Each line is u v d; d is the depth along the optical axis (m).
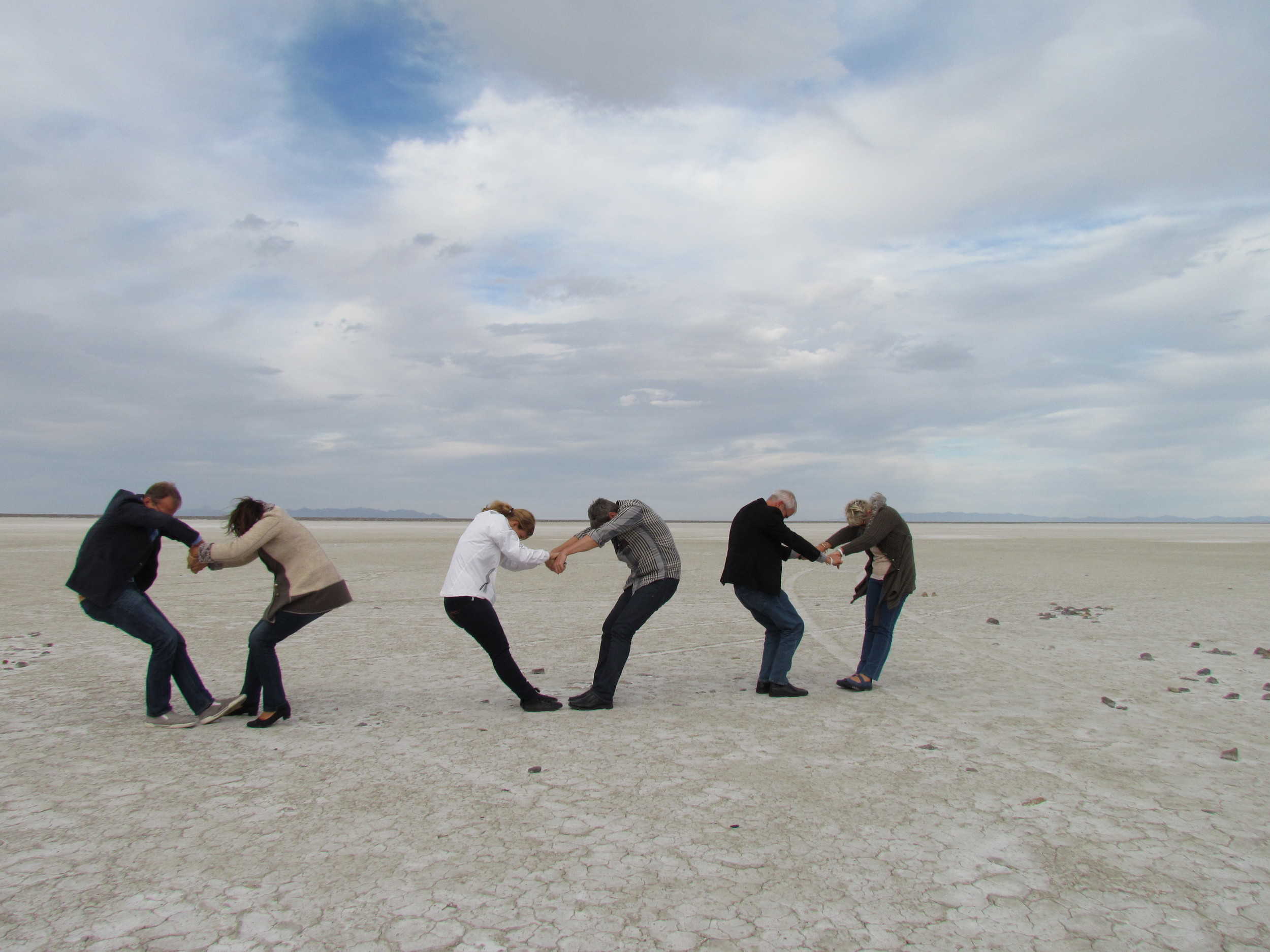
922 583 18.69
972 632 10.89
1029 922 3.04
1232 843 3.80
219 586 17.06
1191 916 3.10
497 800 4.35
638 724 6.02
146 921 3.03
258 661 5.86
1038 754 5.23
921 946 2.87
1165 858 3.63
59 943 2.86
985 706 6.60
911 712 6.38
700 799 4.38
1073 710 6.44
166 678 5.86
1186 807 4.27
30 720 6.05
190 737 5.61
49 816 4.10
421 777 4.74
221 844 3.76
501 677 6.34
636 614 6.48
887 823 4.04
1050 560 28.50
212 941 2.88
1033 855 3.66
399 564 24.66
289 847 3.73
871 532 6.96
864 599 15.22
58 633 10.46
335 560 26.86
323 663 8.52
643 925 3.01
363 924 3.01
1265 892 3.30
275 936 2.92
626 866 3.52
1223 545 42.81
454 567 6.23
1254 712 6.38
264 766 4.95
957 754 5.23
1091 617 12.31
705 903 3.19
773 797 4.41
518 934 2.94
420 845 3.75
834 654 9.27
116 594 5.65
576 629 11.04
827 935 2.94
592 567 24.23
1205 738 5.63
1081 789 4.56
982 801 4.36
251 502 6.10
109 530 5.64
